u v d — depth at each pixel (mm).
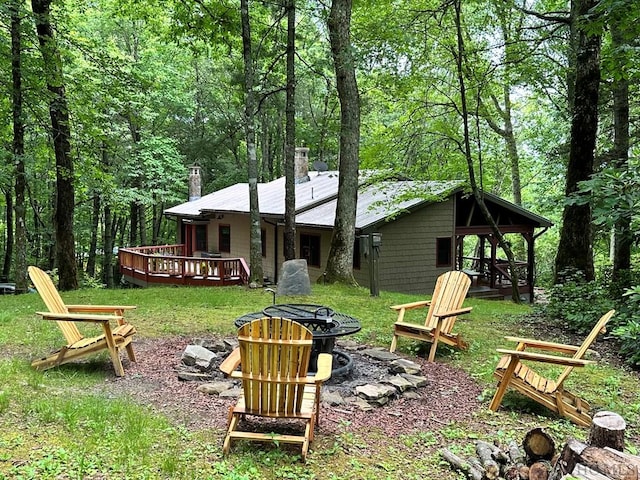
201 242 22016
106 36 21219
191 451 3299
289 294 10109
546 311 8703
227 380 4914
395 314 8461
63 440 3289
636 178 6098
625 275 8172
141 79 11742
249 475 3020
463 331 7480
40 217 21859
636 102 12242
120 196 20266
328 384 4891
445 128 12086
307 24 17797
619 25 6551
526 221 16109
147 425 3646
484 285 16547
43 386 4379
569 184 9188
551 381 4594
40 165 13773
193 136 26594
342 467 3230
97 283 21906
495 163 17516
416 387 4906
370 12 12062
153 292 10688
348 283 11664
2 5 9070
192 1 11781
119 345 5012
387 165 12977
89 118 11547
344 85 11250
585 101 8953
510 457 3500
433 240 15219
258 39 12961
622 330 5918
